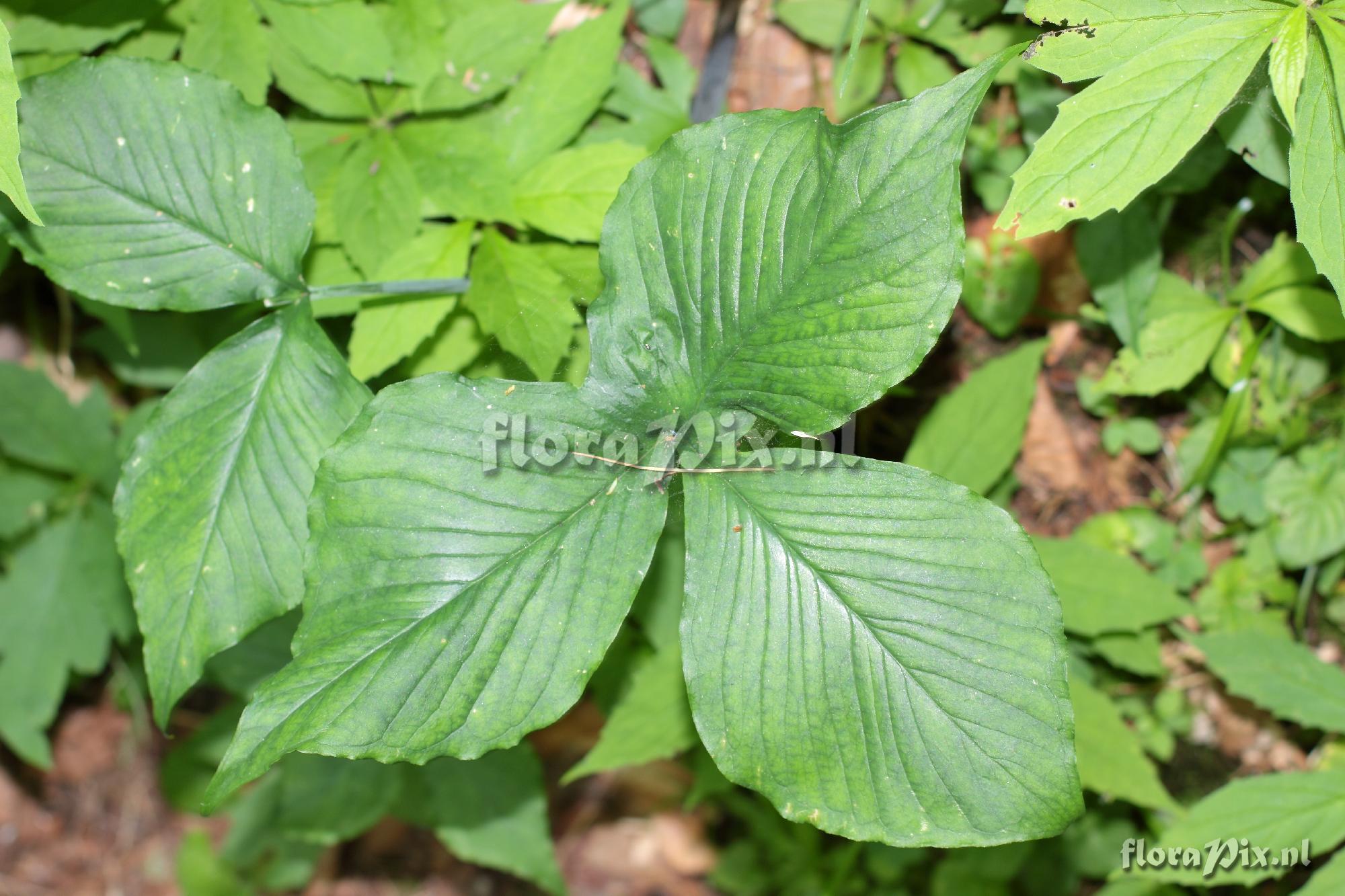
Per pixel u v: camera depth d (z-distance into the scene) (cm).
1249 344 68
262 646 75
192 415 55
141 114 55
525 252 59
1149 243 65
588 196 60
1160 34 51
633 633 72
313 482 55
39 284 85
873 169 48
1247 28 50
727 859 94
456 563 50
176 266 55
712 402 51
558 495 51
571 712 96
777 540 50
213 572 54
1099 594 66
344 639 50
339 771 76
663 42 70
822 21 68
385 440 51
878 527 50
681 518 55
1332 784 62
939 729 49
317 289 57
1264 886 74
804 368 50
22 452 78
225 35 61
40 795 101
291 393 55
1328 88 50
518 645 50
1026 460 75
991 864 78
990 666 49
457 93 63
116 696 99
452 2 63
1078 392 73
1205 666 74
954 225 47
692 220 50
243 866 97
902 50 67
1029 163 51
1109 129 51
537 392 51
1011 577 49
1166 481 74
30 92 55
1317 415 71
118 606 82
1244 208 66
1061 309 72
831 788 49
